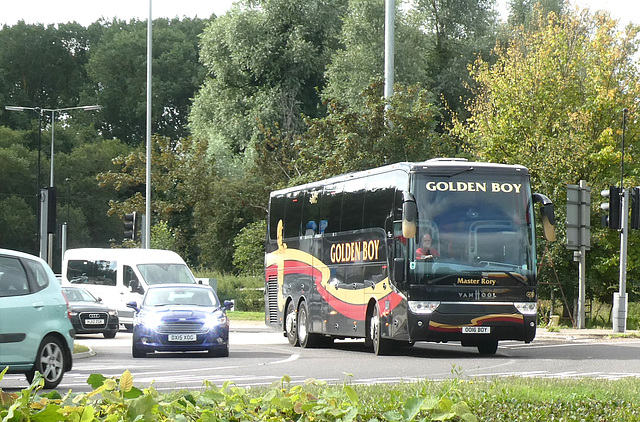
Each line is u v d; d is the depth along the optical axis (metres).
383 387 29.36
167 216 143.12
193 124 159.50
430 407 13.31
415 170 49.94
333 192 59.25
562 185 84.31
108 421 11.94
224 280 120.19
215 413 13.15
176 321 52.44
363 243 54.25
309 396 13.95
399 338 49.69
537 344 62.78
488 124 90.88
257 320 97.06
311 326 61.41
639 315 97.38
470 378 34.28
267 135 131.50
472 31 162.25
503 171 50.69
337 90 136.88
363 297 53.91
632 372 41.12
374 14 139.88
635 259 85.31
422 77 141.88
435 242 49.38
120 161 142.50
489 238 49.84
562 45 91.00
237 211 140.00
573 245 73.00
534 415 21.67
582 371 41.62
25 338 33.19
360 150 96.94
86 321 74.62
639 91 87.38
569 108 89.62
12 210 199.50
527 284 49.84
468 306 49.12
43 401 12.01
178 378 38.25
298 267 63.97
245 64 153.75
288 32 151.50
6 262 33.72
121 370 42.78
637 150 88.00
